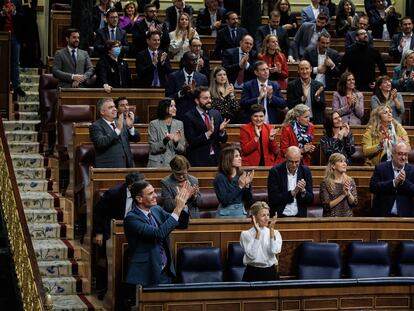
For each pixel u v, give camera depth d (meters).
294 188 22.33
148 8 32.09
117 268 20.75
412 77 30.50
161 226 19.61
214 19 34.97
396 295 19.94
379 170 23.66
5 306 25.19
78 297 22.80
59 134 27.16
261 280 19.86
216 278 20.58
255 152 24.78
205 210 23.03
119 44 29.14
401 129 25.92
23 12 34.91
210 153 24.89
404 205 23.55
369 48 31.11
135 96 28.53
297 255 21.62
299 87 27.81
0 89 31.31
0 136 25.92
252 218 19.97
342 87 28.05
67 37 29.62
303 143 24.88
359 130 26.97
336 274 21.33
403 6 41.19
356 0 41.72
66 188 27.00
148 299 18.69
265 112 26.84
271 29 32.56
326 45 30.94
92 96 28.23
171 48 31.42
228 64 29.86
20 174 28.00
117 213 21.62
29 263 20.48
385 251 21.78
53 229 25.22
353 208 24.59
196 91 24.92
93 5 33.59
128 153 24.19
